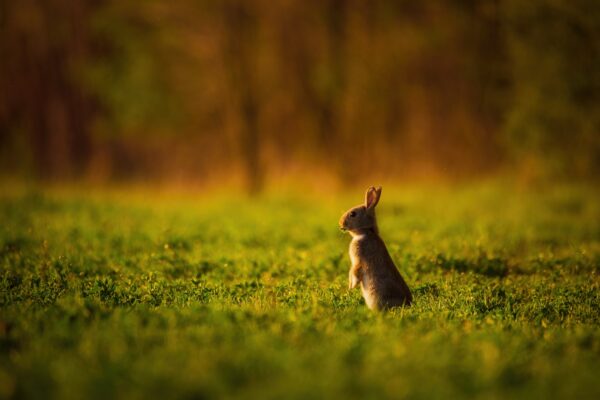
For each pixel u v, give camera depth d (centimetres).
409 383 944
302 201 3878
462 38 4597
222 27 4459
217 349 1074
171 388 923
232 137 4900
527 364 1052
